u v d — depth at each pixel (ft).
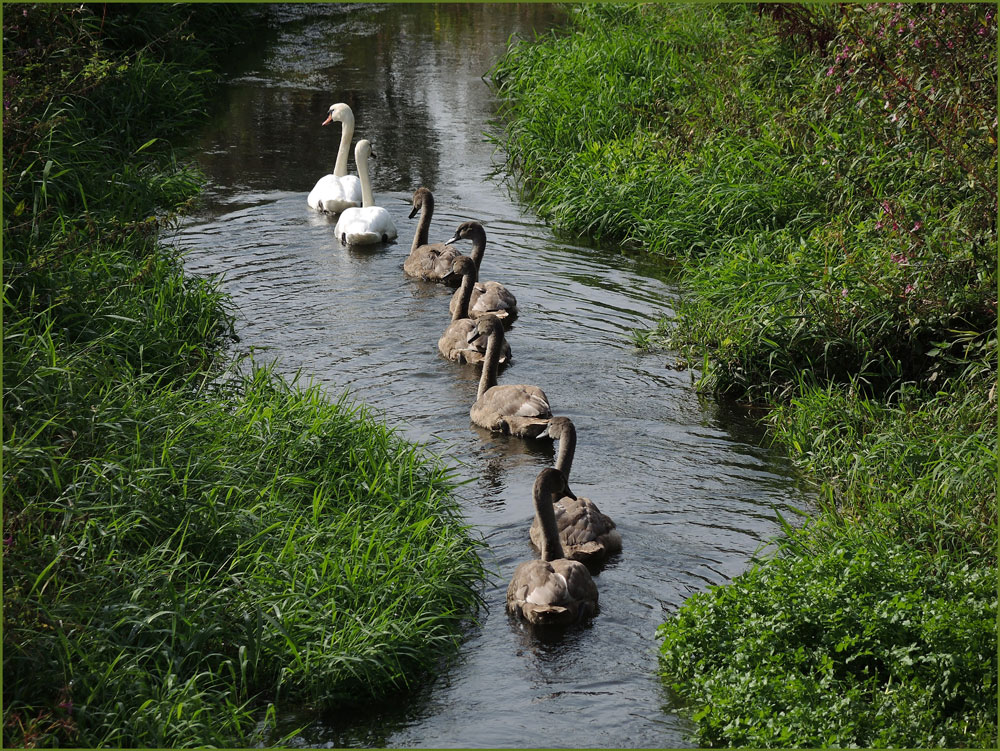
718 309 56.08
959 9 53.31
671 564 37.68
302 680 31.12
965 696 29.09
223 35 119.14
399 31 135.74
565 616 33.96
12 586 30.04
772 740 27.50
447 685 31.78
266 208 75.36
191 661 31.17
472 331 51.67
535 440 46.73
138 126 88.33
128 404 40.34
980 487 38.06
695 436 47.50
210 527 35.06
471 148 91.56
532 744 29.22
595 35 103.19
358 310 59.57
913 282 49.75
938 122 52.54
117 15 97.71
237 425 41.68
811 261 56.29
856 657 30.91
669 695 31.19
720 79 86.33
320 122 96.43
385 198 78.89
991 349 46.42
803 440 45.80
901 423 44.29
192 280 57.77
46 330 43.32
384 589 33.91
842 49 58.70
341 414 45.11
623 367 53.93
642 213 71.31
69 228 58.49
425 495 39.91
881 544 35.60
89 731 27.76
